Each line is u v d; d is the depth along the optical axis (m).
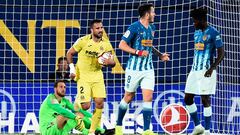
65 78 46.53
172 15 47.66
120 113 35.34
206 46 36.38
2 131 45.81
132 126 45.44
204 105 37.25
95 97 36.91
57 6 48.44
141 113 45.47
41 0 48.53
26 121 46.12
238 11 47.28
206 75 36.25
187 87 37.00
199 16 36.38
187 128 44.50
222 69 46.25
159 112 45.62
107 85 46.81
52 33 48.41
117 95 46.66
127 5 48.25
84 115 37.94
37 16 48.44
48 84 46.69
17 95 46.31
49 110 36.31
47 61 48.06
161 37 47.75
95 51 36.41
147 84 34.50
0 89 46.34
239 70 46.69
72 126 36.12
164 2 47.81
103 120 45.88
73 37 48.44
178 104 44.72
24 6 48.44
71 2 48.50
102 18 48.34
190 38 47.28
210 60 36.75
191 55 47.16
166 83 46.03
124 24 48.16
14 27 48.34
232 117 45.97
